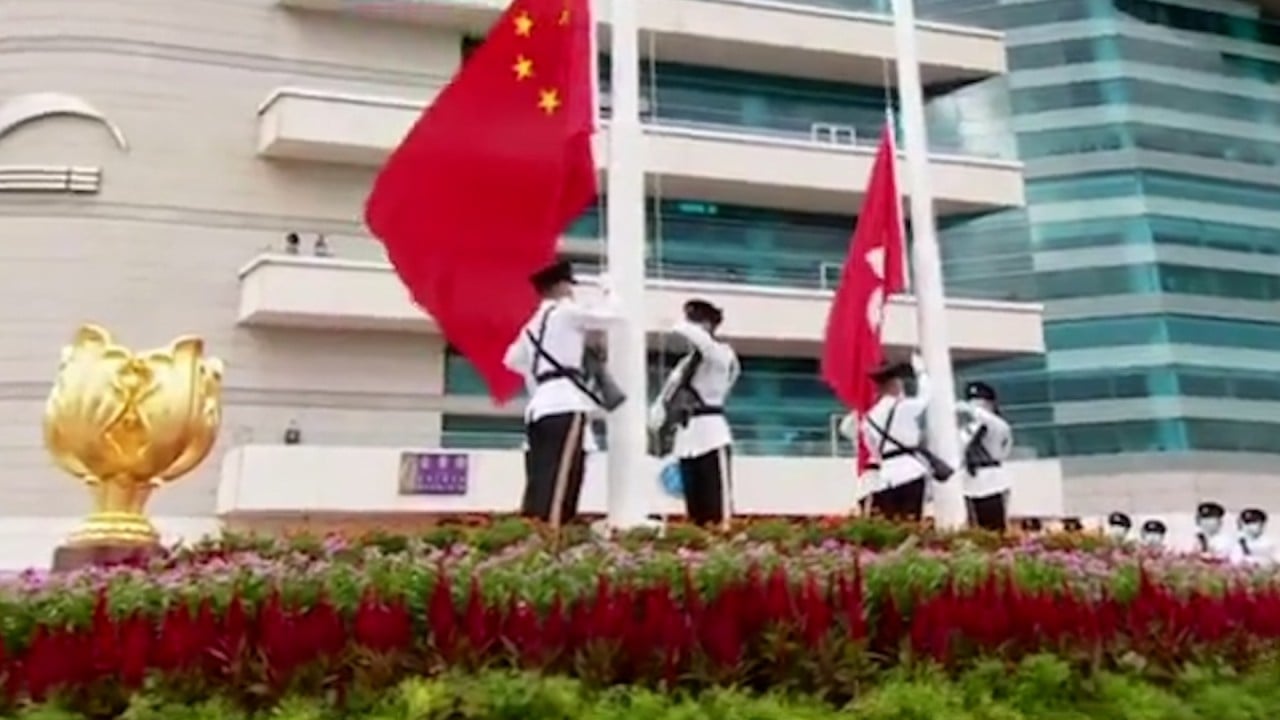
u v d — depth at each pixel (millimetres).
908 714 4637
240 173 22453
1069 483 25250
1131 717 4902
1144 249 26734
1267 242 27953
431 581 5117
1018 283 26688
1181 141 28281
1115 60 28562
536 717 4332
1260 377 26531
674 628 4840
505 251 7629
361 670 4547
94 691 4547
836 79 27281
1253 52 30141
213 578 5328
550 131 7766
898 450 10023
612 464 7527
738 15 25562
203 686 4551
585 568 5406
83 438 7203
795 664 4887
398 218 7504
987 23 29094
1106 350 26078
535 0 7855
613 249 7859
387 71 23844
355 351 22422
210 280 21859
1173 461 25062
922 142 10477
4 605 4988
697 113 26188
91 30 22031
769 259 25672
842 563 5820
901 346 22625
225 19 22906
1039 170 27625
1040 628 5355
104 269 21203
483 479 20906
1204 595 6133
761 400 24328
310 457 20234
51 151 21484
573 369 7516
